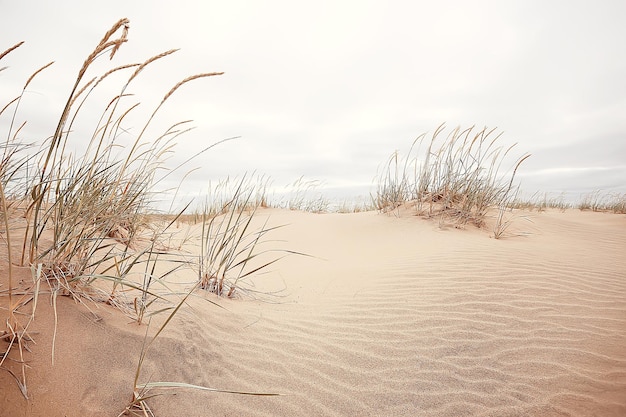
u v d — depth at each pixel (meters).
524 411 1.86
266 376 2.08
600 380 2.07
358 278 4.00
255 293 3.61
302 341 2.53
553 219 7.71
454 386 2.06
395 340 2.55
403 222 7.17
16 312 1.67
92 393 1.52
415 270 4.01
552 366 2.21
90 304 2.02
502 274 3.67
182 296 2.82
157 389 1.69
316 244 6.65
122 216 2.63
